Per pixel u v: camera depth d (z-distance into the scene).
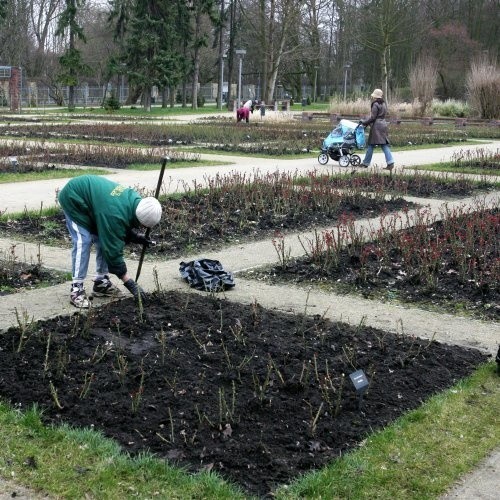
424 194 14.23
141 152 19.44
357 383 4.74
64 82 54.09
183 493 3.85
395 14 48.69
